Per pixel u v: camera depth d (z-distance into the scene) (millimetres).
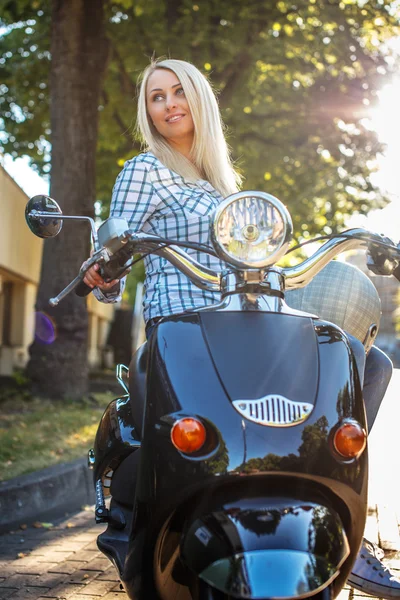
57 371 10523
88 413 9102
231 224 2143
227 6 13023
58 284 10656
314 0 13102
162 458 1989
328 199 16453
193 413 1951
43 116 16172
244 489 1944
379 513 4754
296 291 3004
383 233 2455
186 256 2324
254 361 2021
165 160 2842
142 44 13797
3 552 4340
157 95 2947
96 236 2414
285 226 2131
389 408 11828
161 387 2055
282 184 16125
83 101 10906
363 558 2527
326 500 2008
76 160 10836
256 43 13547
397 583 2465
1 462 6039
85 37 10906
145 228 2797
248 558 1812
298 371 2025
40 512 5340
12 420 8250
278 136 15164
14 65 15102
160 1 13039
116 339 25344
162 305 2564
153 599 2172
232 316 2154
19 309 18109
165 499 1977
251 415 1927
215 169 2973
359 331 2943
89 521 5133
